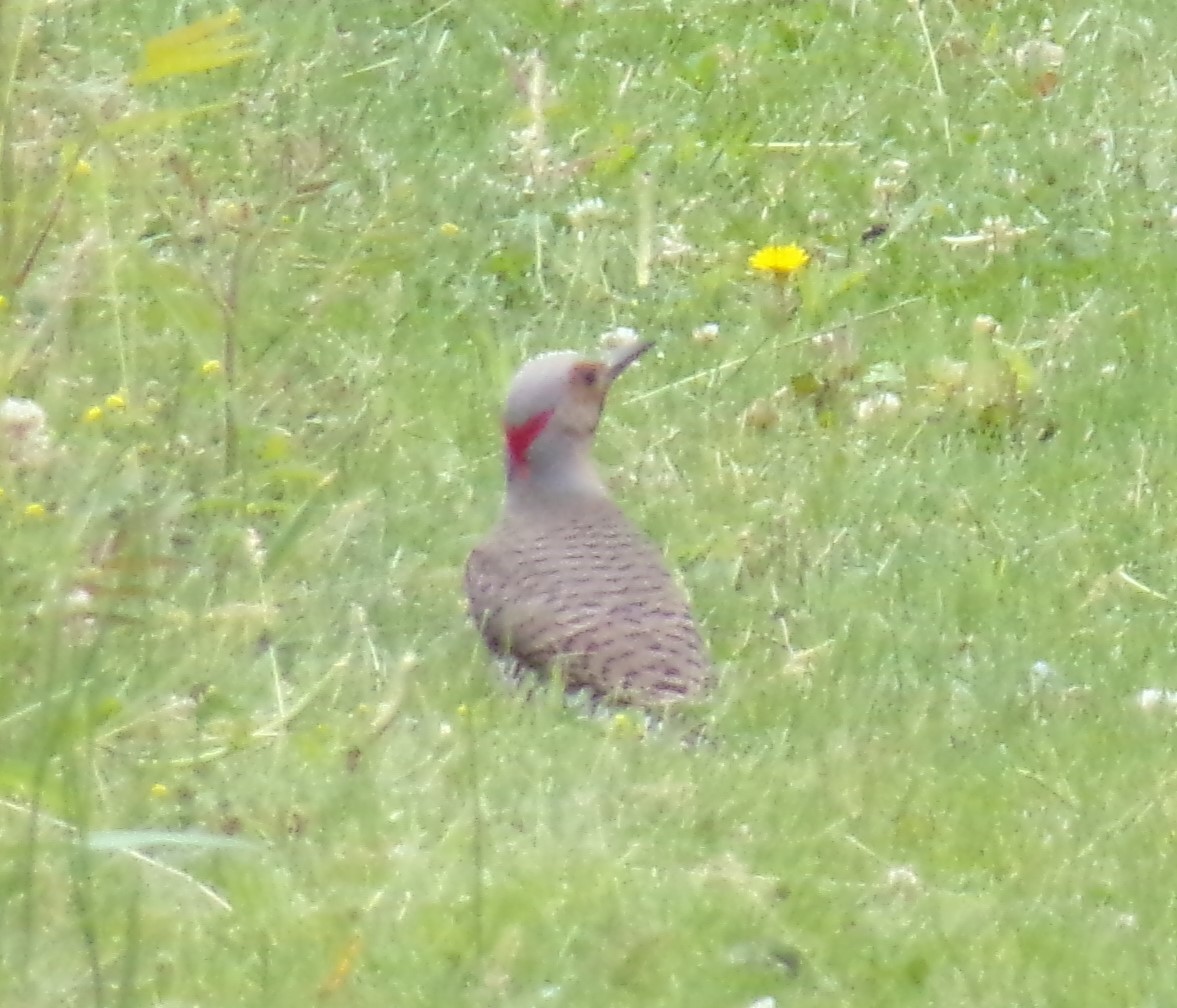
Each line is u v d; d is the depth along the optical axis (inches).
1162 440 542.9
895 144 687.1
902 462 522.6
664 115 697.6
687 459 524.4
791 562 476.1
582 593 420.5
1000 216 640.4
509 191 641.0
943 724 414.0
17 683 401.7
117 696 406.3
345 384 541.0
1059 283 617.9
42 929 342.3
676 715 409.1
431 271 605.9
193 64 481.7
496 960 340.2
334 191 617.3
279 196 588.4
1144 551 492.1
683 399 554.6
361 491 497.7
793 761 397.7
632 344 459.8
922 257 625.3
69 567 417.7
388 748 395.5
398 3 748.0
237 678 419.5
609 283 611.5
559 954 343.0
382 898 350.9
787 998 340.5
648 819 378.0
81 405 510.0
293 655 433.4
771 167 668.7
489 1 748.6
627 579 423.2
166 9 708.7
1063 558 487.2
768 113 700.7
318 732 402.9
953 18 743.1
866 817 383.9
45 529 438.0
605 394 444.8
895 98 706.2
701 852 371.2
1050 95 707.4
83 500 446.0
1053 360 572.1
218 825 374.0
